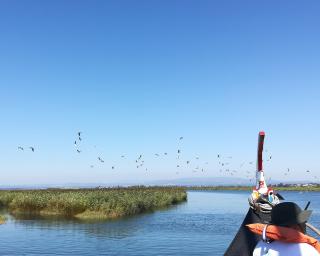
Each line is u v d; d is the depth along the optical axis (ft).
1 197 173.17
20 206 134.51
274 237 11.10
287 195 327.06
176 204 195.93
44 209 132.57
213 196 325.01
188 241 71.97
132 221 106.01
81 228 90.17
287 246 10.87
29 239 73.87
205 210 152.35
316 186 474.90
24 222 102.12
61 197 128.77
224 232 84.79
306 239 10.76
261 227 11.52
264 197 16.60
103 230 86.89
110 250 62.95
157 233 82.53
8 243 69.51
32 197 135.85
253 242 15.08
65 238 75.15
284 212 11.20
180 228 91.09
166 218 115.55
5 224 97.45
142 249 63.87
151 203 160.35
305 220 11.03
